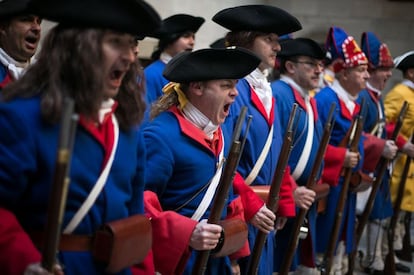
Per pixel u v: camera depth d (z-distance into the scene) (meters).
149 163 2.01
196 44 5.33
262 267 2.61
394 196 4.73
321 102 3.80
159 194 2.06
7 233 1.40
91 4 1.41
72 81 1.44
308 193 2.98
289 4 7.55
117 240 1.49
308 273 3.54
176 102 2.14
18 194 1.42
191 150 2.07
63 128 1.21
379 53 4.50
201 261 1.97
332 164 3.55
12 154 1.40
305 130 3.15
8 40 2.19
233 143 1.94
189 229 1.95
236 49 2.07
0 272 1.40
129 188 1.62
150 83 3.69
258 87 2.67
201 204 2.09
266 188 2.55
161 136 2.04
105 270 1.53
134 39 1.51
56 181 1.24
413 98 4.83
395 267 4.53
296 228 3.01
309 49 3.15
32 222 1.47
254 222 2.42
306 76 3.18
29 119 1.42
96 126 1.51
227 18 2.62
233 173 1.96
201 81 2.07
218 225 1.98
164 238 1.96
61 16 1.41
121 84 1.59
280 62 3.25
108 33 1.43
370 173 4.12
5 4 2.16
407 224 4.97
